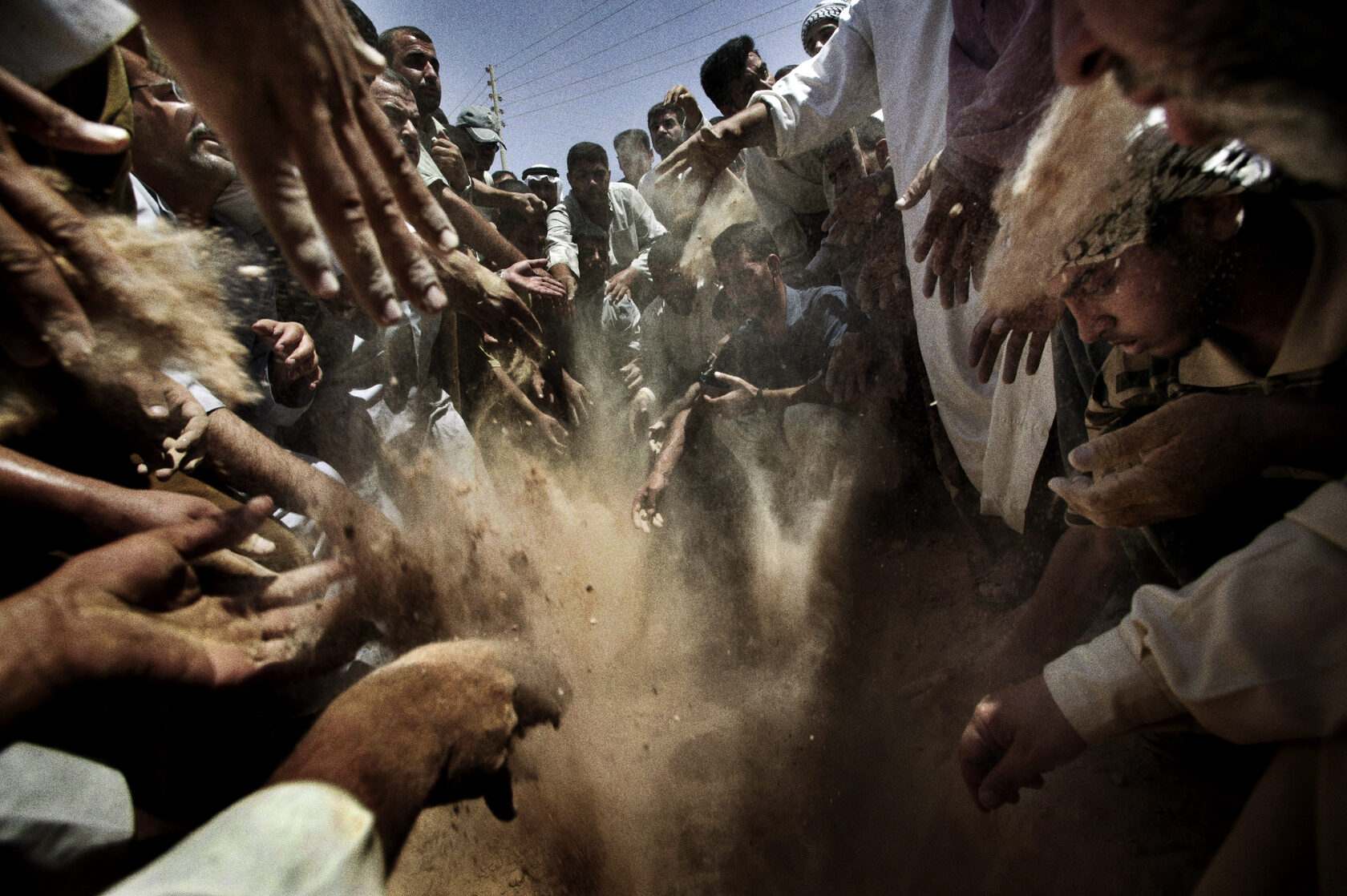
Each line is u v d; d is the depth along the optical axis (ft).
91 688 2.98
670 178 10.65
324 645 4.52
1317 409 3.78
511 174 17.37
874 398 10.18
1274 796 3.34
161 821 4.32
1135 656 3.93
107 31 4.01
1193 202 3.95
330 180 3.14
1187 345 4.47
